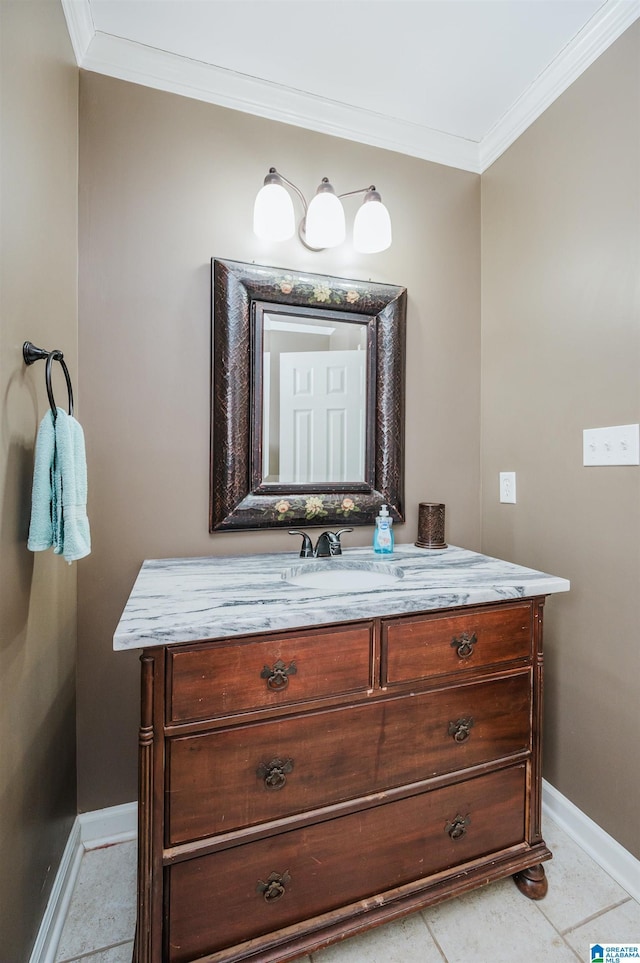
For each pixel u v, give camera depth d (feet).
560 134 4.76
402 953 3.48
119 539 4.58
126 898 3.97
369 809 3.41
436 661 3.57
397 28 4.21
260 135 5.01
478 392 6.01
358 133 5.39
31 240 3.13
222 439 4.80
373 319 5.40
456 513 5.92
